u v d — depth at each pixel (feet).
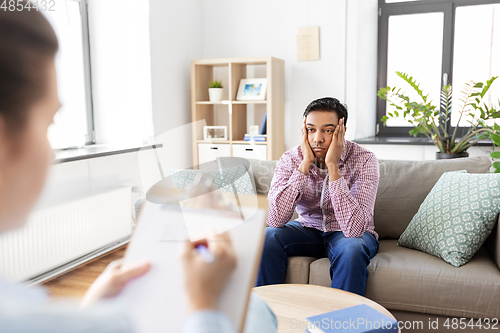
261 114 13.91
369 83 13.02
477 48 12.22
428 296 5.14
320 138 5.93
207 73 13.73
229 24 14.20
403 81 13.10
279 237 5.93
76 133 9.15
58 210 7.29
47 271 7.00
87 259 7.73
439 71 12.69
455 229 5.47
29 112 0.57
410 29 12.85
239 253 0.90
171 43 12.66
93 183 8.90
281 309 4.01
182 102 13.33
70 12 9.80
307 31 13.15
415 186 6.67
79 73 9.96
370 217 5.90
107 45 10.38
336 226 6.16
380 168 6.97
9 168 0.56
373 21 12.92
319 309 4.00
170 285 0.78
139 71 10.83
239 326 0.77
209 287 0.79
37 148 0.58
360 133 12.79
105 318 0.63
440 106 12.50
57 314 0.59
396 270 5.30
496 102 12.18
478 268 5.19
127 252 0.85
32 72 0.57
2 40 0.55
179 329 0.71
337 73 12.99
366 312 3.64
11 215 0.56
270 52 13.80
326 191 6.10
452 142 10.39
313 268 5.68
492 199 5.41
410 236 6.08
